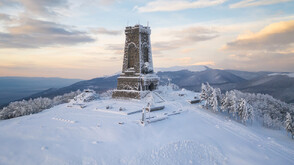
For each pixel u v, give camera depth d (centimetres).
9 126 3997
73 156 2611
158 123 4141
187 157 2827
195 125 4281
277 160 2911
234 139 3619
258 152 3125
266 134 5022
